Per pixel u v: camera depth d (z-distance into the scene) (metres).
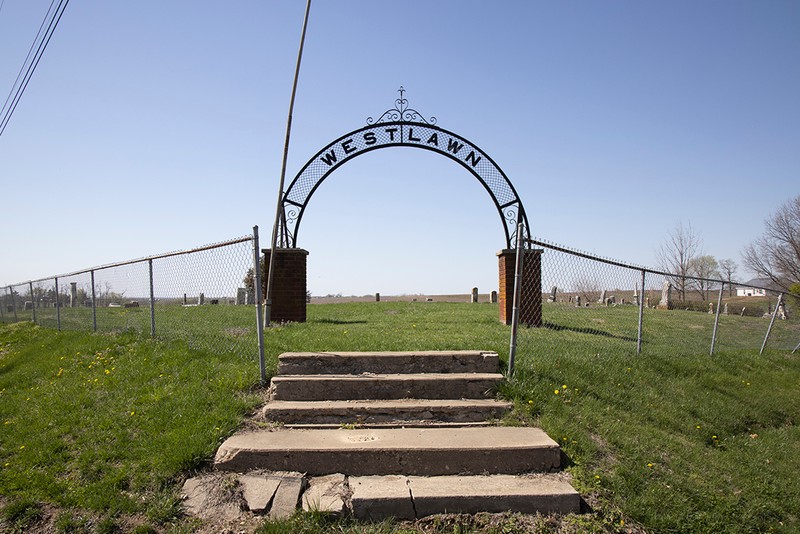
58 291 12.67
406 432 4.77
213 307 11.66
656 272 7.65
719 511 4.33
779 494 4.88
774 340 11.27
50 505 3.94
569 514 3.90
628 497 4.14
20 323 15.35
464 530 3.69
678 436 5.62
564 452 4.59
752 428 6.55
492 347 6.80
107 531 3.65
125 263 8.79
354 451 4.29
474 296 23.16
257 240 5.80
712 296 43.03
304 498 3.91
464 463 4.33
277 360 6.31
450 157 11.11
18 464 4.49
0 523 3.77
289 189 11.06
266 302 9.77
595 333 9.44
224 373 5.99
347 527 3.70
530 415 5.25
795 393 7.82
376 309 15.56
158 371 6.37
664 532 3.93
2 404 6.22
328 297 55.31
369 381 5.53
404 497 3.83
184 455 4.22
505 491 3.94
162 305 10.65
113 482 4.06
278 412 5.07
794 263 32.25
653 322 12.78
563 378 6.04
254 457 4.25
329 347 6.80
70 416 5.31
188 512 3.79
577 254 6.73
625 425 5.36
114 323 10.15
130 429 4.90
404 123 11.05
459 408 5.20
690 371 7.52
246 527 3.65
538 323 9.98
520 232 5.96
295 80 9.90
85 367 7.18
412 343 7.11
